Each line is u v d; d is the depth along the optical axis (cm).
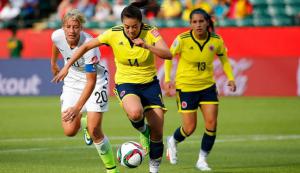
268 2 8881
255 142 4109
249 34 7900
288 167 3080
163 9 8631
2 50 8662
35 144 4006
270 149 3784
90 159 3344
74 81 2877
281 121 5284
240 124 5097
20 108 6412
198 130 4819
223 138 4303
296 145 3969
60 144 4006
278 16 8744
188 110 3091
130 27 2528
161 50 2436
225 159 3372
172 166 3131
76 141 4156
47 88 7625
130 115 2575
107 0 9156
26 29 8994
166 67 3181
